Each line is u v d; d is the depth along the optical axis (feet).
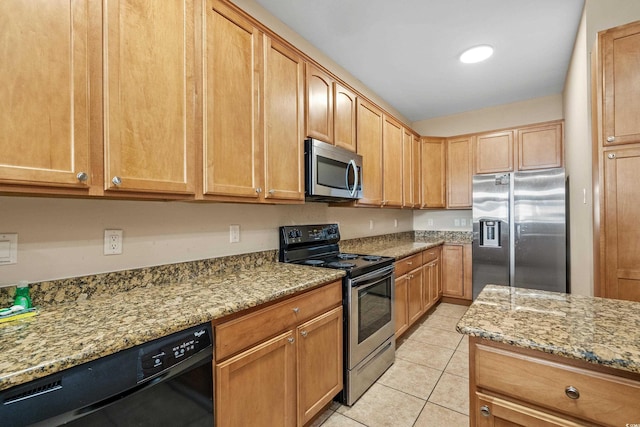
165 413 3.22
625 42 5.61
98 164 3.47
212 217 5.98
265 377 4.50
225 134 4.90
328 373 5.82
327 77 7.40
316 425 5.68
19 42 2.90
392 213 13.30
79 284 4.18
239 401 4.10
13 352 2.60
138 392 2.99
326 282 5.73
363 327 6.70
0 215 3.60
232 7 5.05
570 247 10.12
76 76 3.27
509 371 3.01
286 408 4.83
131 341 2.96
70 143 3.23
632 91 5.54
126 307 3.84
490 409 3.11
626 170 5.60
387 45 8.36
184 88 4.31
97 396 2.70
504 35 7.89
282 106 6.02
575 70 8.25
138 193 3.85
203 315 3.61
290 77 6.25
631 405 2.48
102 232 4.44
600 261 5.83
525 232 11.13
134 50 3.76
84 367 2.67
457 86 11.12
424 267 11.13
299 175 6.43
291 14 7.05
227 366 3.92
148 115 3.90
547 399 2.82
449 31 7.72
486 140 12.84
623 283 5.63
